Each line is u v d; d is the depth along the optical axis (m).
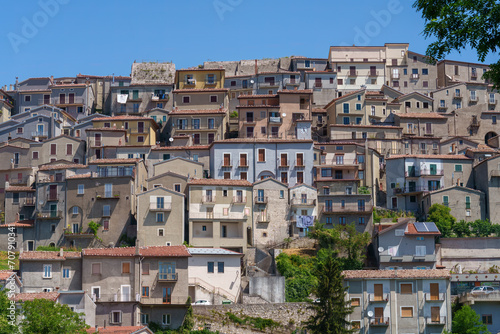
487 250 103.19
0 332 59.97
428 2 26.16
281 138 136.00
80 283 81.25
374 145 141.25
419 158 124.94
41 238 108.88
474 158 125.88
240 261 93.06
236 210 108.00
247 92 164.62
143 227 104.50
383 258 98.25
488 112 156.38
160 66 171.12
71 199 109.88
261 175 121.88
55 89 161.75
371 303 82.62
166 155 127.12
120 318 78.81
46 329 61.50
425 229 100.44
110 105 165.62
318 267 87.00
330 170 124.19
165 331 79.81
